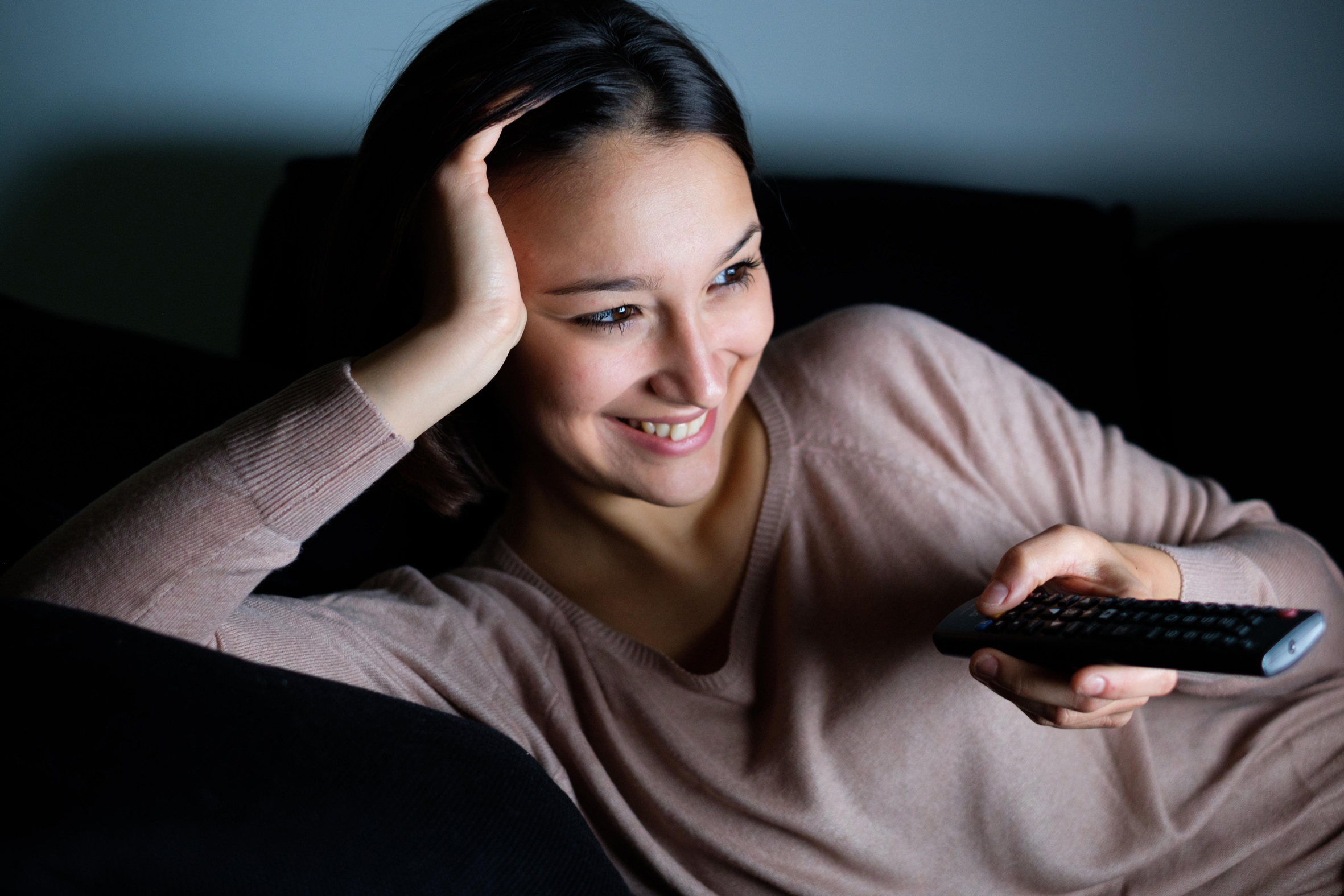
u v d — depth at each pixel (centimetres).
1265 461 123
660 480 81
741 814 82
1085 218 134
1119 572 72
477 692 80
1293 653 52
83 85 154
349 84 153
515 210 72
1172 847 84
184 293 164
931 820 82
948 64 149
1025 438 97
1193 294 128
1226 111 148
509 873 60
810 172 154
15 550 82
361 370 67
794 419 93
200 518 62
